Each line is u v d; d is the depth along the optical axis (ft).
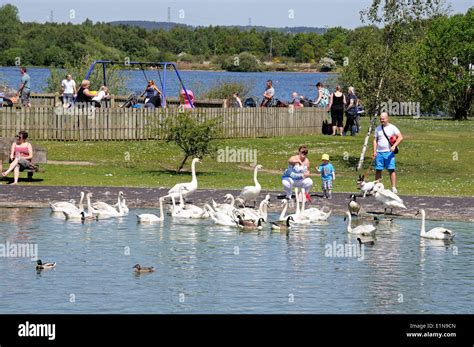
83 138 136.46
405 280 62.69
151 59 450.71
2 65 409.08
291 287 60.54
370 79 126.00
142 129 138.92
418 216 87.86
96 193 98.37
